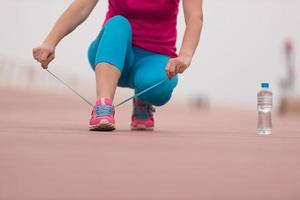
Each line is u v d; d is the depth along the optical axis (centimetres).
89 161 315
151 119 596
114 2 563
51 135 464
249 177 279
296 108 1862
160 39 561
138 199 220
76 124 730
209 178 272
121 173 279
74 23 538
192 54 501
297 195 235
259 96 624
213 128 760
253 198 227
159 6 550
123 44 527
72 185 246
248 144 452
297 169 310
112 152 358
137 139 450
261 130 620
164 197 224
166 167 303
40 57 512
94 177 266
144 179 265
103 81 516
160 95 540
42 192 229
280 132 687
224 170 299
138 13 554
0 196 219
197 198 224
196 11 522
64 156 333
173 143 432
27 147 372
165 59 554
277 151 401
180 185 252
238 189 246
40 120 867
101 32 548
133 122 593
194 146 416
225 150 395
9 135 459
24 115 1122
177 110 2308
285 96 1880
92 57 561
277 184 261
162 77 530
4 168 283
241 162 333
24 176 264
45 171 278
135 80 543
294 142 489
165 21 562
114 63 517
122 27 532
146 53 559
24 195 222
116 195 226
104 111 511
